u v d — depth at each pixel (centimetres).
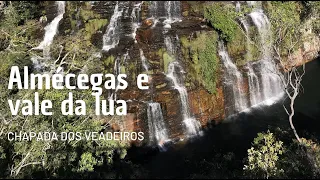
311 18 3206
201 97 3108
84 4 3769
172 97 2994
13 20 3425
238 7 3675
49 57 3127
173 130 3005
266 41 3073
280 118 3023
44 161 2047
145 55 3159
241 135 2912
